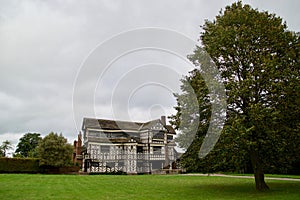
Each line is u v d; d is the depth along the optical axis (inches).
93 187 507.2
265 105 415.8
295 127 426.9
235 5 518.0
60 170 1061.8
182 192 445.4
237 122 374.6
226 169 458.9
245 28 437.1
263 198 369.1
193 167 448.1
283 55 446.0
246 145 374.0
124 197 386.6
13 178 661.9
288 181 641.0
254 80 408.5
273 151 439.5
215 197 387.5
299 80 414.3
